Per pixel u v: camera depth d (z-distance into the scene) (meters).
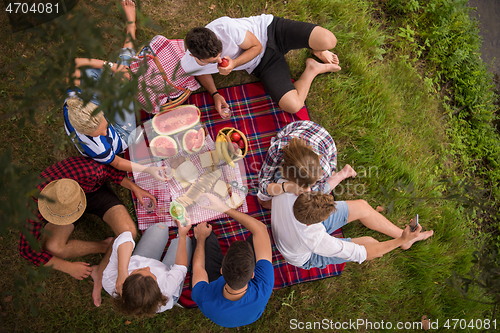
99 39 1.04
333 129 3.34
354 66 3.35
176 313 3.06
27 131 3.05
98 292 2.73
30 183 1.04
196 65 2.74
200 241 2.67
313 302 3.15
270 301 3.12
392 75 3.48
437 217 3.27
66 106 2.19
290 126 2.77
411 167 3.34
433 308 3.15
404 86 3.47
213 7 3.37
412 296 3.21
